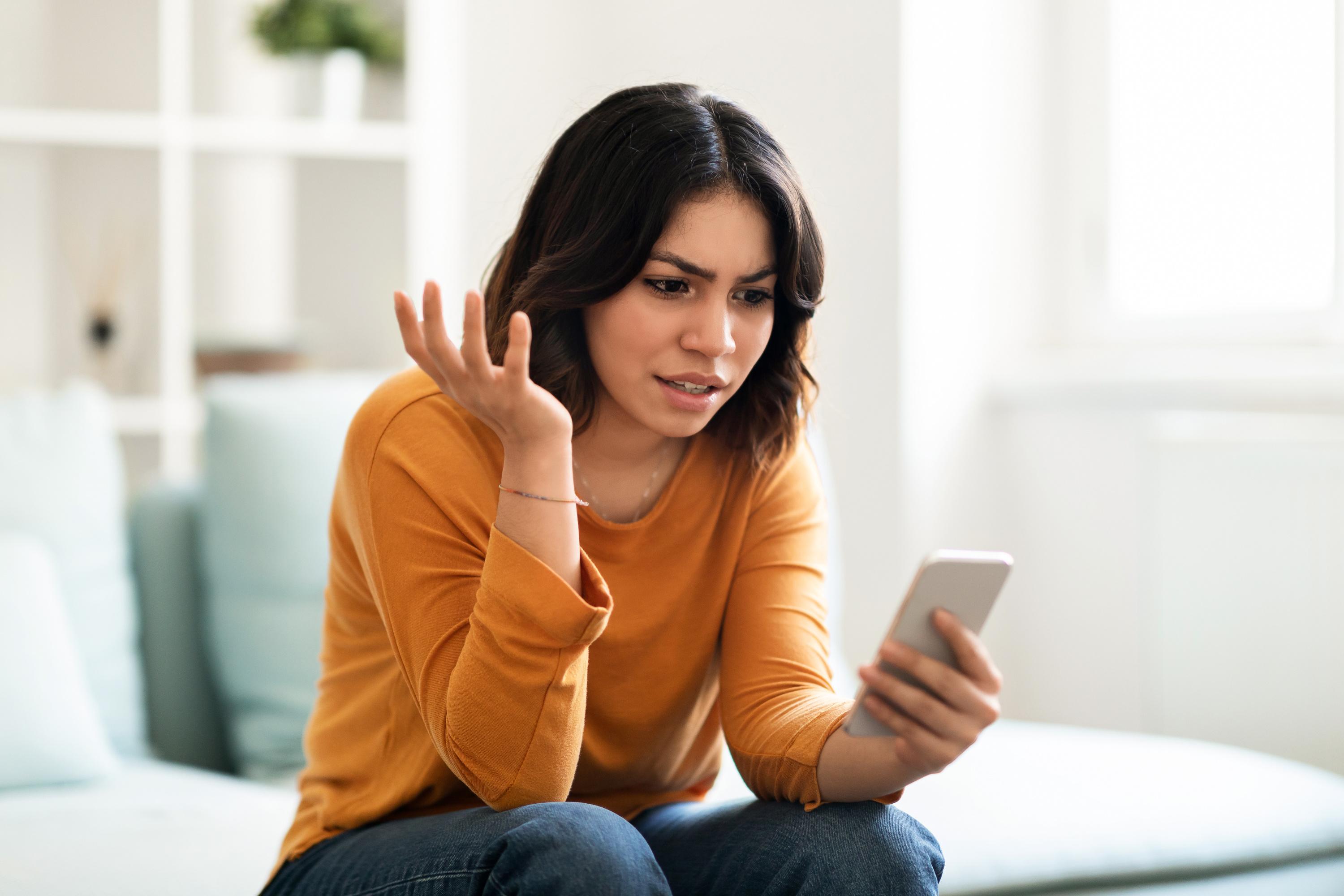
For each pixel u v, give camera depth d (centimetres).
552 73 343
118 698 198
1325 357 214
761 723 120
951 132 261
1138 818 153
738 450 131
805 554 133
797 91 278
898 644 103
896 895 105
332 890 111
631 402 116
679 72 313
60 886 139
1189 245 252
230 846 154
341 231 321
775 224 115
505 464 105
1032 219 271
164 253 292
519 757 105
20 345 299
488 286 124
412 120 305
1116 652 245
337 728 125
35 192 300
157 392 304
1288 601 204
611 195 111
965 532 266
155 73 308
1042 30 270
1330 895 156
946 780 166
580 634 104
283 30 303
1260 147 238
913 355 258
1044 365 260
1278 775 168
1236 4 241
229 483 202
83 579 198
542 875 98
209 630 206
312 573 202
